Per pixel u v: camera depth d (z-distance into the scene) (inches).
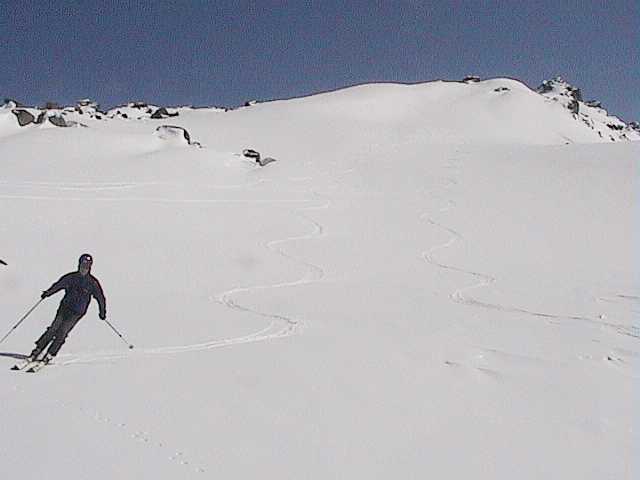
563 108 4972.9
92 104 3513.8
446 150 2310.5
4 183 1332.4
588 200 1438.2
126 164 1641.2
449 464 248.7
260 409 295.4
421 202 1491.1
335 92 4485.7
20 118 2074.3
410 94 4352.9
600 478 241.6
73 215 1110.4
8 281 721.0
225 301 652.1
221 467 233.1
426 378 354.6
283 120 3449.8
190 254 940.6
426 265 935.0
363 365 375.6
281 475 230.8
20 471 217.9
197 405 295.7
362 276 850.1
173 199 1339.8
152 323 503.5
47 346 402.3
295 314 572.7
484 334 487.2
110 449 240.8
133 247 956.0
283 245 1055.0
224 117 3666.3
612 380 362.9
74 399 295.1
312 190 1616.6
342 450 255.8
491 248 1067.3
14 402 286.0
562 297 691.4
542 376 366.0
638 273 863.1
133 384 323.9
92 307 566.6
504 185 1644.9
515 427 288.4
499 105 4207.7
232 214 1259.2
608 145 2085.4
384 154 2320.4
